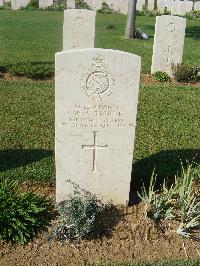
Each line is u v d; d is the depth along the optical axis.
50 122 2.52
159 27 3.49
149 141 2.32
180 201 1.61
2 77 3.38
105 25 6.43
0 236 1.48
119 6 8.40
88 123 1.56
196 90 3.31
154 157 2.12
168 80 3.56
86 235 1.54
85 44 3.74
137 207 1.72
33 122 2.51
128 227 1.59
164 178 1.93
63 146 1.59
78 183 1.67
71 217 1.50
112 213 1.67
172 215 1.60
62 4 8.27
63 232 1.52
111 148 1.62
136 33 5.59
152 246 1.53
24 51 4.46
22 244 1.50
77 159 1.62
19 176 1.88
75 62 1.46
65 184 1.66
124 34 5.70
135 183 1.89
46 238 1.51
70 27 3.67
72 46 3.74
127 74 1.50
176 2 8.67
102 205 1.69
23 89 3.10
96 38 5.36
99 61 1.47
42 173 1.91
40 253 1.47
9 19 6.59
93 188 1.69
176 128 2.53
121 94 1.53
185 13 8.49
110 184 1.69
